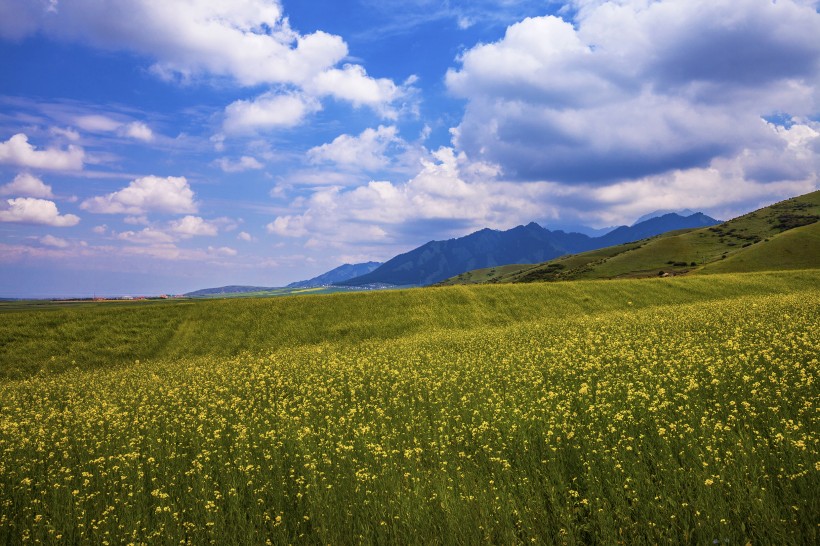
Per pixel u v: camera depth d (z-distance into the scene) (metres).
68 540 7.83
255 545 7.25
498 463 9.16
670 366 14.73
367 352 30.16
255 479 9.45
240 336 41.78
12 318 42.03
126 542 7.76
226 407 16.05
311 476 9.13
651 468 8.20
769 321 22.73
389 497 8.23
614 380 14.06
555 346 22.81
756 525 6.18
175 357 37.50
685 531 6.21
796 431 8.45
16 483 10.16
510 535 6.68
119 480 9.92
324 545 7.06
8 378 32.97
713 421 9.65
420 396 15.27
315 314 46.75
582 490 7.95
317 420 13.72
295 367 24.58
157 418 15.38
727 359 14.34
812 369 12.65
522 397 13.54
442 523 7.19
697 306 39.00
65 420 15.59
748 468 7.33
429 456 9.95
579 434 9.86
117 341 39.88
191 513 8.31
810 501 6.36
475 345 27.42
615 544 6.29
